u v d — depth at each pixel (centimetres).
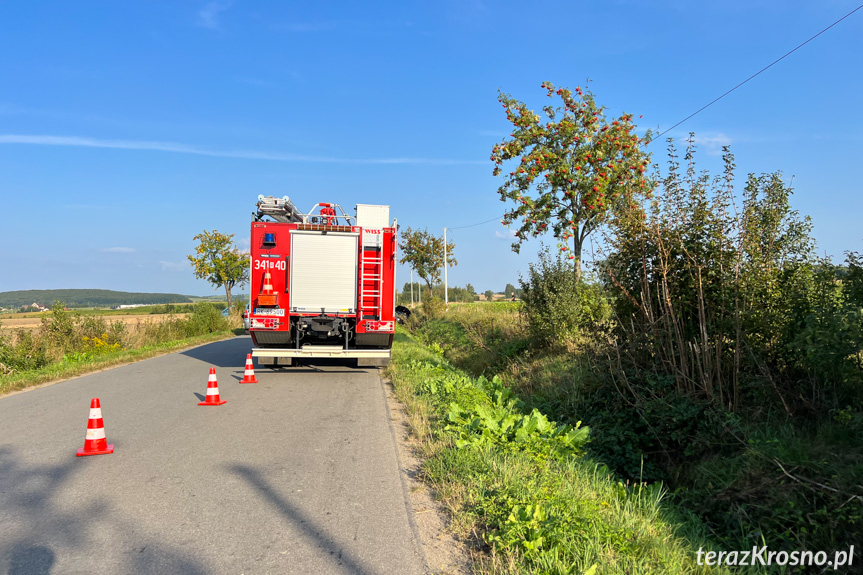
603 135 1603
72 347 1783
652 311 719
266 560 361
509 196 1677
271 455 611
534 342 1385
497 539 374
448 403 843
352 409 880
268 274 1276
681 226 707
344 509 454
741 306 644
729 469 545
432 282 4497
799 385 604
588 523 385
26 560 356
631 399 723
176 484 512
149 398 969
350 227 1285
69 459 592
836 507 428
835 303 555
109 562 355
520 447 611
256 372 1336
